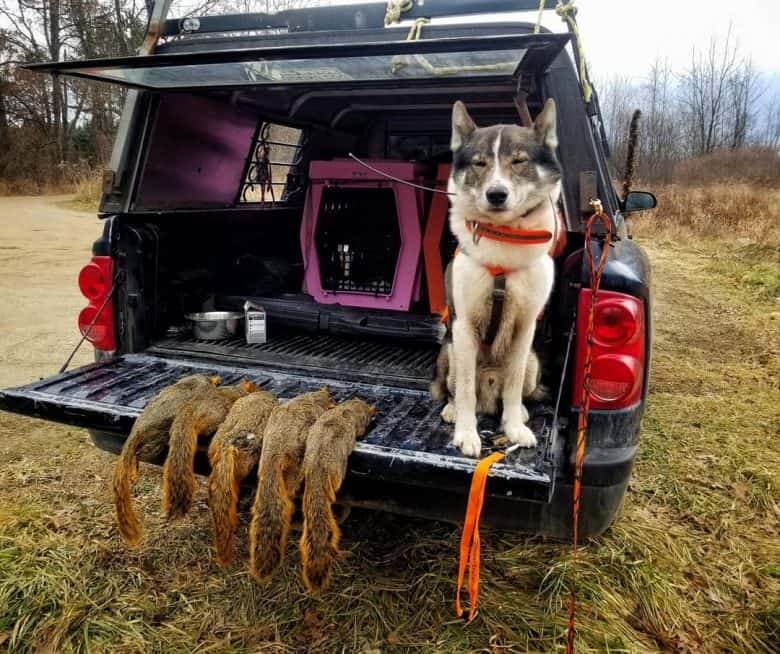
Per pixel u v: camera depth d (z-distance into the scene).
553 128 1.61
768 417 3.13
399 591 1.77
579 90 1.67
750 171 19.25
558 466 1.60
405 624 1.65
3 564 1.84
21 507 2.14
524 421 1.69
